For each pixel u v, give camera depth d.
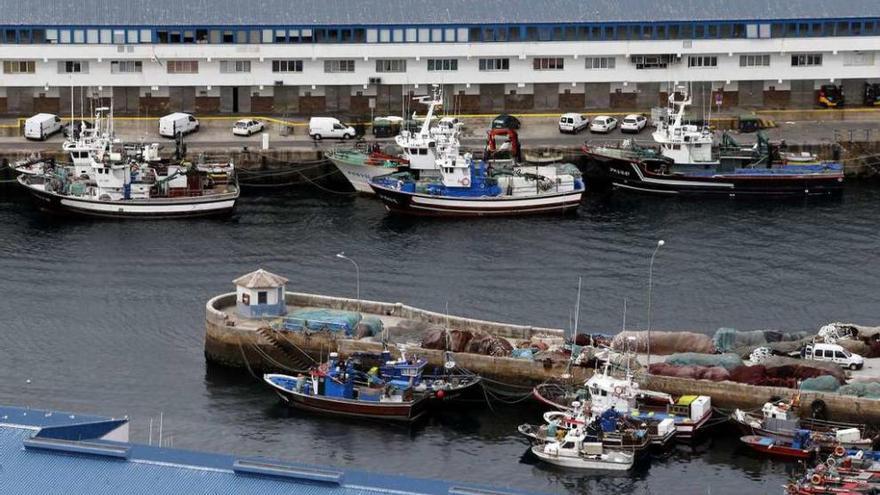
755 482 180.62
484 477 181.00
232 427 191.62
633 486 179.62
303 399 195.00
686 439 188.88
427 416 195.12
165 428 190.88
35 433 155.25
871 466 179.12
